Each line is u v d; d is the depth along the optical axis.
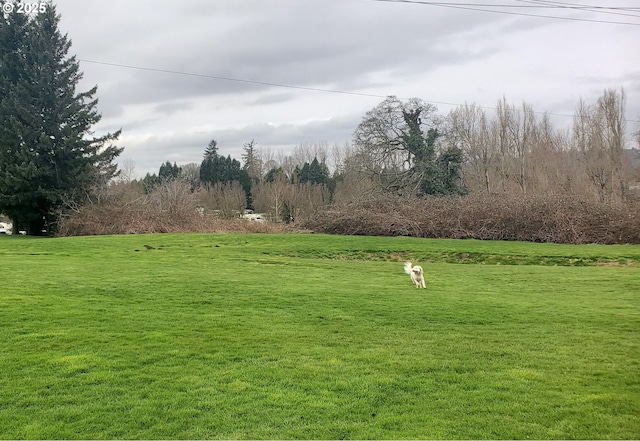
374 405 5.41
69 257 20.17
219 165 84.62
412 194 41.75
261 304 10.79
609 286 14.97
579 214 29.44
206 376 6.18
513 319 9.73
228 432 4.76
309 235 30.12
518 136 53.03
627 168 46.47
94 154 39.28
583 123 49.47
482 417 5.11
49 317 8.94
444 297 12.31
